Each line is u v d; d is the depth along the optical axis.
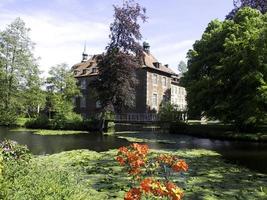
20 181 7.22
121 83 43.56
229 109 32.56
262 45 27.28
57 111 49.56
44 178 7.77
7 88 51.66
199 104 36.56
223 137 32.41
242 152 22.16
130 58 43.69
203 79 35.75
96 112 66.06
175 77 74.12
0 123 51.97
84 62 74.38
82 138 32.94
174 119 46.38
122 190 10.41
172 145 26.70
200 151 22.05
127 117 56.88
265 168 16.05
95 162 16.22
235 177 13.30
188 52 43.62
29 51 53.12
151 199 5.91
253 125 32.78
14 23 52.16
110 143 28.27
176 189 5.32
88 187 10.41
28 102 53.69
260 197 10.34
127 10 44.06
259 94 28.06
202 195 10.38
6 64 51.84
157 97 63.28
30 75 53.19
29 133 39.06
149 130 45.31
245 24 32.88
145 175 11.29
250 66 29.45
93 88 46.16
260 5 43.34
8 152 10.43
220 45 37.72
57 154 19.12
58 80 58.53
